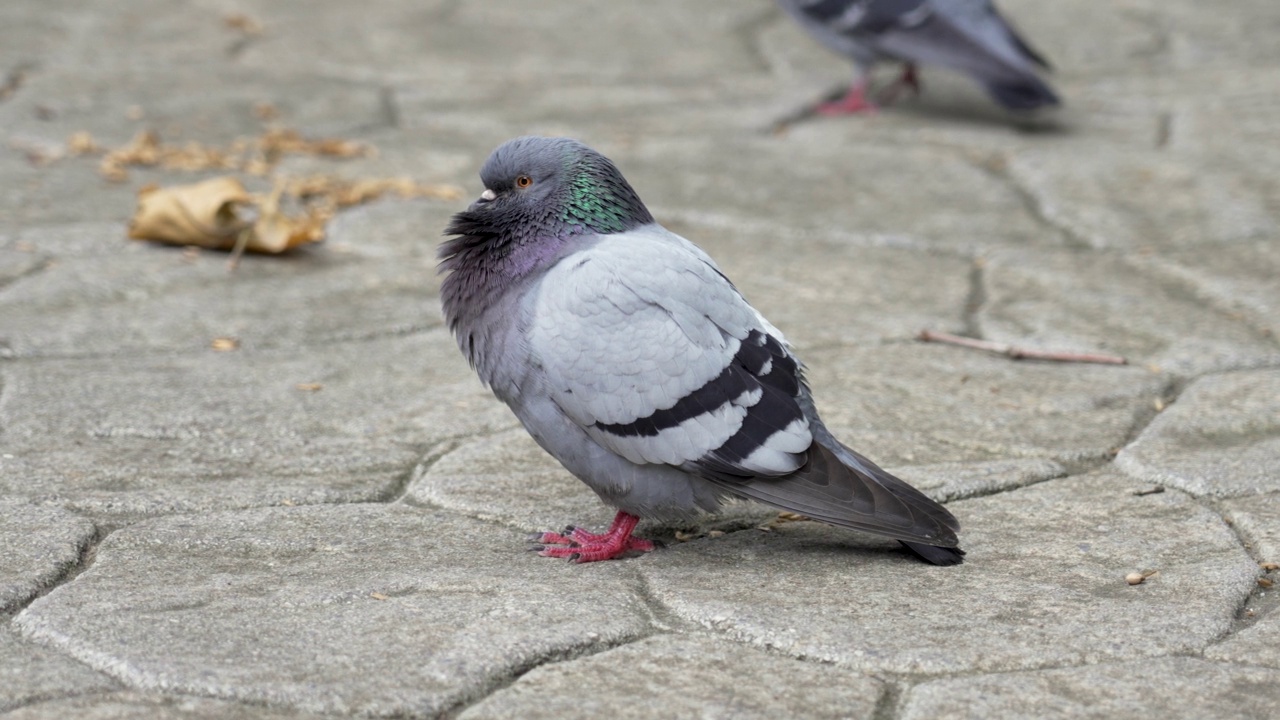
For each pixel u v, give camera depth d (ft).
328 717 14.30
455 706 14.67
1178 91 47.78
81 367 25.57
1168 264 32.45
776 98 47.39
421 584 17.58
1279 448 22.30
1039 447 22.88
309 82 47.26
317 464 21.88
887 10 44.32
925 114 46.16
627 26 56.85
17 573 17.57
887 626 16.51
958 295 30.83
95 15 54.19
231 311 28.73
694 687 15.08
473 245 19.65
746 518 20.68
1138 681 15.25
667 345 18.19
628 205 19.94
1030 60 44.91
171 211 31.78
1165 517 20.01
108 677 15.02
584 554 18.83
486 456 22.35
